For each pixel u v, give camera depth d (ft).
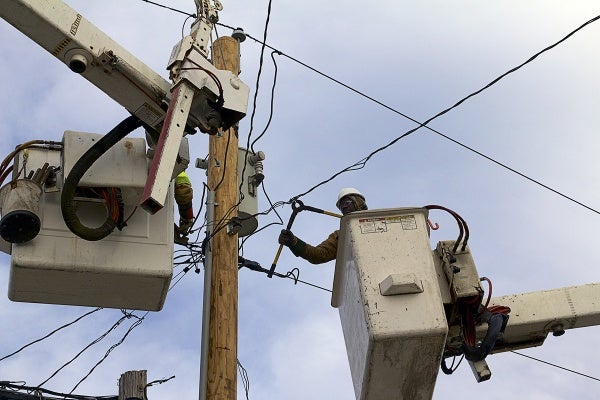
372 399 21.36
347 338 22.17
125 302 23.07
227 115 22.35
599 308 24.04
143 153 22.47
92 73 21.50
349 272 21.86
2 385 30.32
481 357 22.76
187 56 21.86
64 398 31.04
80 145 22.30
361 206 26.66
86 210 22.39
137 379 31.83
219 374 26.05
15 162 22.74
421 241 21.44
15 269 21.52
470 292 22.80
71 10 21.11
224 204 29.22
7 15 20.62
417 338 20.16
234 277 27.94
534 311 23.99
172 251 22.49
